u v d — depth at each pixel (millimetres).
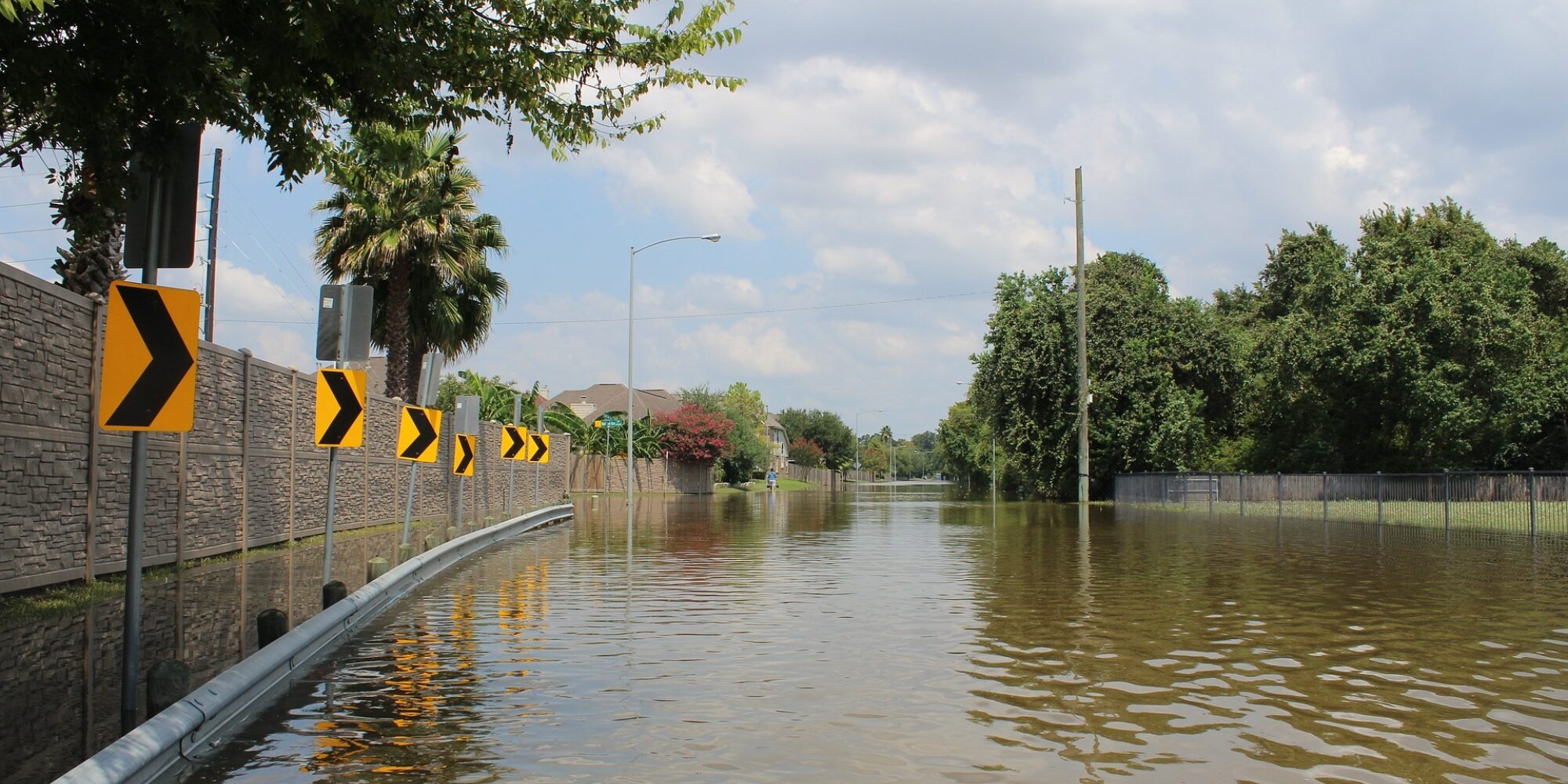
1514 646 9961
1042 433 49250
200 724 6398
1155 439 47031
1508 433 41969
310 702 7676
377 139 10789
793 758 6238
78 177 9336
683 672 8742
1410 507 30719
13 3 5758
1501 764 6156
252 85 9172
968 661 9211
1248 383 50844
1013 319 49938
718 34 9969
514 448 28031
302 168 9578
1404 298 39875
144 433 6523
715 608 12539
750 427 103375
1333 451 42688
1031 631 10797
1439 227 49938
